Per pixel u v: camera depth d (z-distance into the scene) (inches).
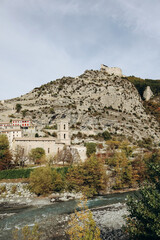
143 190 815.1
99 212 1729.8
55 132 5506.9
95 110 6968.5
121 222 1492.4
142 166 3129.9
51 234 1306.6
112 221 1515.7
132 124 6589.6
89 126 6077.8
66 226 1430.9
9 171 2787.9
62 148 4188.0
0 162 3075.8
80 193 2500.0
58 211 1791.3
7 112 6555.1
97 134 5846.5
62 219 1576.0
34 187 2396.7
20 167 3262.8
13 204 2023.9
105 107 7495.1
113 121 6417.3
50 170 2603.3
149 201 718.5
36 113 6387.8
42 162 3474.4
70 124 6146.7
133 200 855.7
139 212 753.0
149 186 837.2
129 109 7682.1
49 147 4035.4
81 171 2721.5
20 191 2420.0
